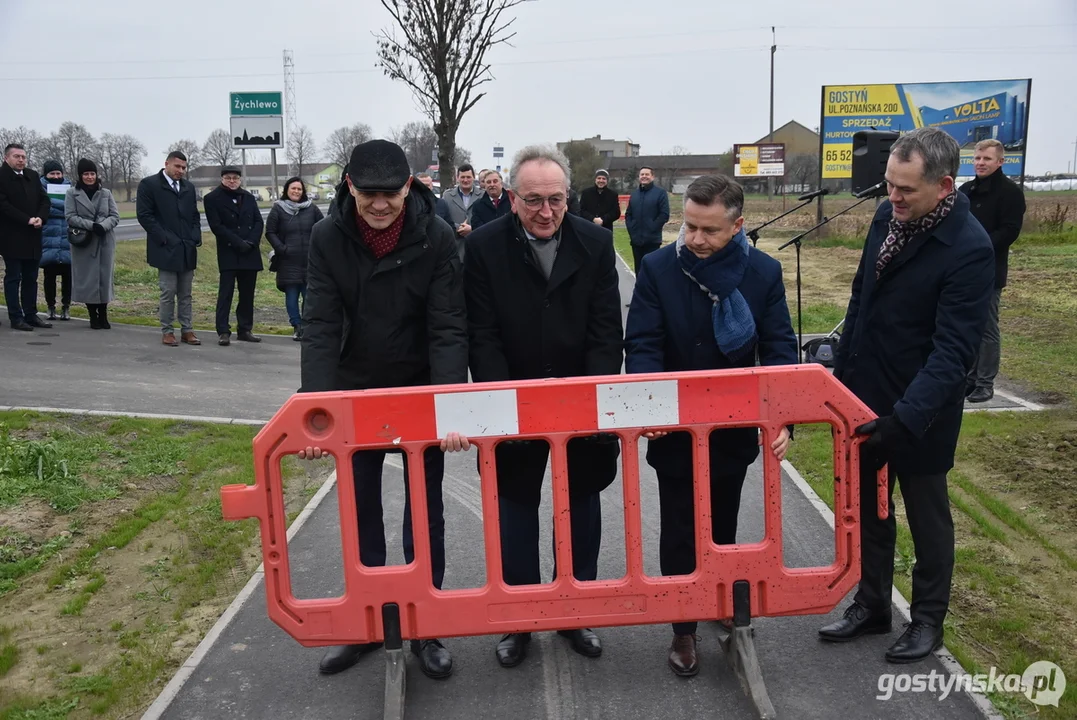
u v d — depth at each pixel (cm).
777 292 345
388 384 354
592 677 352
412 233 337
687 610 335
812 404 325
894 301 345
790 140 9562
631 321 354
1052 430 665
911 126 2688
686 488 350
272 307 1464
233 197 1022
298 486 580
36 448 548
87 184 1011
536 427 319
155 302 1407
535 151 326
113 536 476
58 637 382
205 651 369
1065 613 399
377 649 377
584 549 360
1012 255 2069
